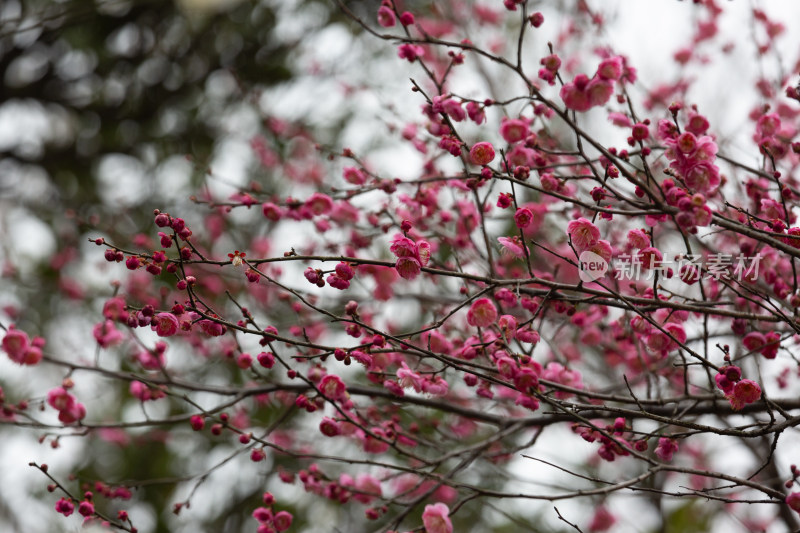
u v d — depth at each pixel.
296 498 5.88
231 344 4.90
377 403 4.35
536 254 4.68
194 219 6.14
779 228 2.88
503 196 2.80
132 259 2.60
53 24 6.30
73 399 3.61
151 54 6.72
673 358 4.12
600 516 5.60
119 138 6.79
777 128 3.59
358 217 4.23
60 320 6.20
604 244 2.86
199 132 6.62
